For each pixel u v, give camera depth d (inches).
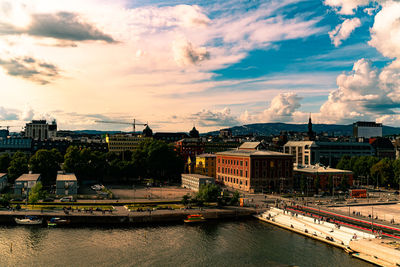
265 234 4913.9
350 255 4092.0
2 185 7475.4
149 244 4416.8
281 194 7716.5
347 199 7303.2
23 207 5634.8
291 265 3814.0
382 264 3713.1
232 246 4392.2
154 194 7288.4
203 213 5689.0
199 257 4020.7
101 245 4338.1
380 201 7106.3
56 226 5059.1
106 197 6609.3
